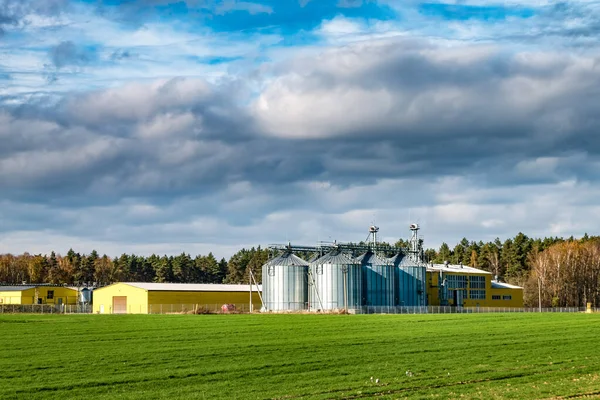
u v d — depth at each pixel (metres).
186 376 47.09
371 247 142.75
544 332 75.81
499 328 80.31
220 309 134.88
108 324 84.44
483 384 44.72
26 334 71.56
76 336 69.75
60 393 41.78
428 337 69.75
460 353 58.31
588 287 195.12
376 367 50.94
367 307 129.88
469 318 97.94
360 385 44.09
